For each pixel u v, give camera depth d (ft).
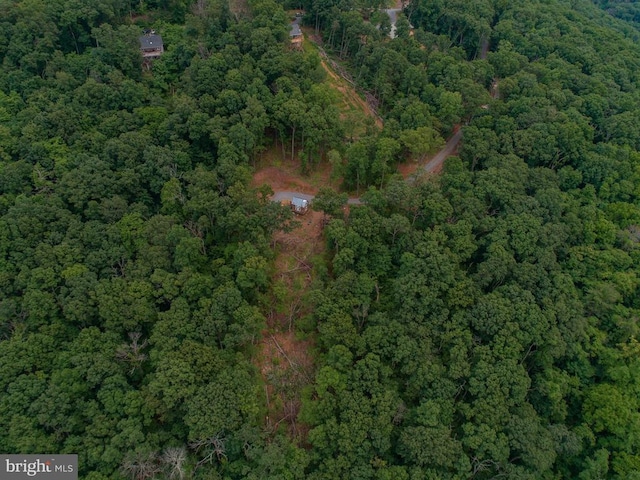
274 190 385.50
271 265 323.78
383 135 387.55
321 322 288.71
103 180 332.60
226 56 416.26
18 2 455.63
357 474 241.35
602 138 444.14
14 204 319.88
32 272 279.28
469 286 299.38
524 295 296.92
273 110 383.86
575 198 385.29
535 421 266.57
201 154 378.12
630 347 302.66
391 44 472.03
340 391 260.21
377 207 335.88
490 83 490.90
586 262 341.41
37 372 248.52
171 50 477.36
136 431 234.58
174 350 261.03
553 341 284.82
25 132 359.66
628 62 538.88
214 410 241.14
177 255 296.51
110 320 269.64
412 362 271.69
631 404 286.05
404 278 295.48
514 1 599.98
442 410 261.65
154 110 395.75
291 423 271.69
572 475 282.15
